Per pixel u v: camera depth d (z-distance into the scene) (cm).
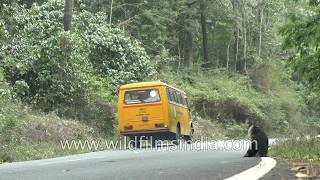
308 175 683
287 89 5216
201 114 3988
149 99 2338
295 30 1257
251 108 4256
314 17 1248
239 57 5369
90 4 3938
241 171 732
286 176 672
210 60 5394
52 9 2814
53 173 852
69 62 2536
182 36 4916
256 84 5172
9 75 2427
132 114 2345
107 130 2619
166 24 4597
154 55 4288
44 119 2247
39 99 2475
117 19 4222
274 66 5300
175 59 4438
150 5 4353
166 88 2366
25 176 826
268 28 5466
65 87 2533
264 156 1276
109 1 4044
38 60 2478
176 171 766
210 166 843
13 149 1791
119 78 2930
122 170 836
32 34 2572
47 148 1972
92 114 2606
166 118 2319
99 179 699
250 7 5141
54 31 2691
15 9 2508
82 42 2727
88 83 2622
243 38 5309
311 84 1397
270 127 4475
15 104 2255
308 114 5200
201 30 5131
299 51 1289
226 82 4553
